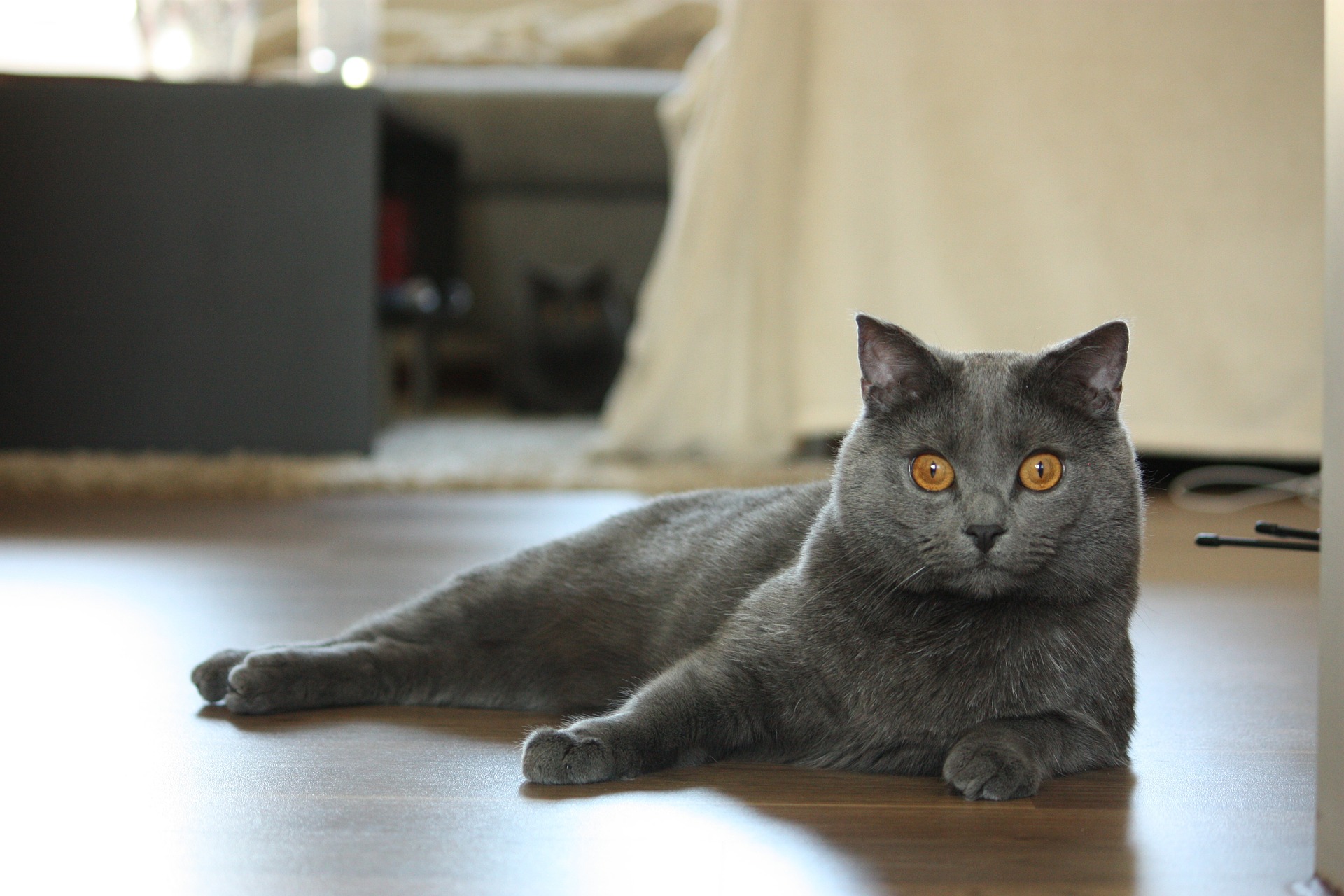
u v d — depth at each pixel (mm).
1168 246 2947
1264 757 1211
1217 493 3047
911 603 1124
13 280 3400
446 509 2805
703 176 3258
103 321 3418
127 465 3207
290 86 3363
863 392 1170
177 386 3438
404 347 5336
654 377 3283
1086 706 1139
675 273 3295
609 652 1334
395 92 4684
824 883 887
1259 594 2020
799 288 3193
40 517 2668
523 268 4609
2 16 5559
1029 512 1076
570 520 2646
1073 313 2986
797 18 3145
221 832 974
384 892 864
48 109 3355
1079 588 1111
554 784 1083
